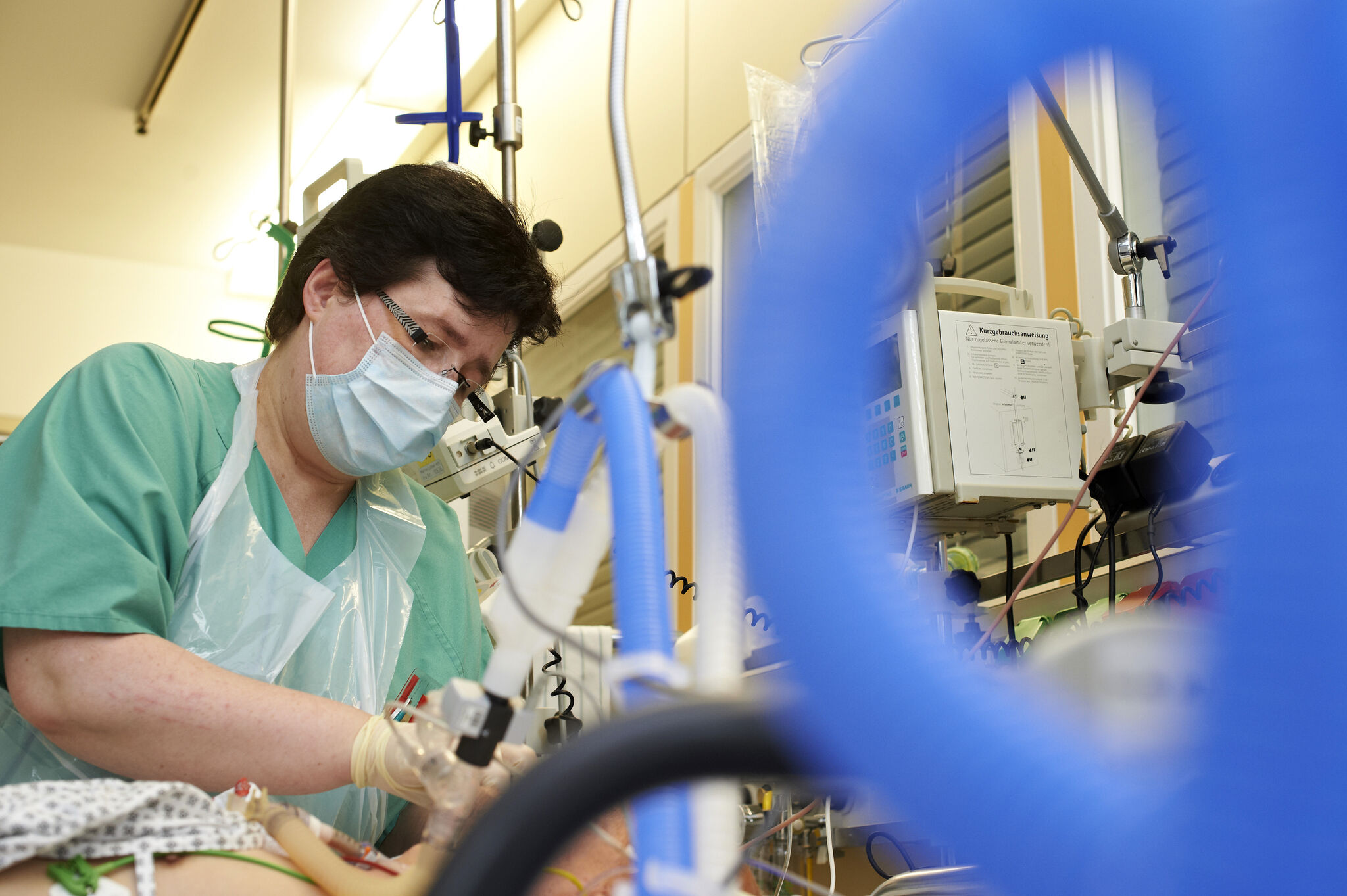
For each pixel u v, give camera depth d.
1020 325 1.69
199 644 1.26
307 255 1.49
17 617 1.06
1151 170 2.66
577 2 5.07
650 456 0.49
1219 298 0.34
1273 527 0.31
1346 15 0.32
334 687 1.36
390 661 1.44
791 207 0.38
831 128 0.38
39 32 5.00
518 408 2.17
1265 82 0.32
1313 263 0.31
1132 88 0.39
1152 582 1.59
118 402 1.25
